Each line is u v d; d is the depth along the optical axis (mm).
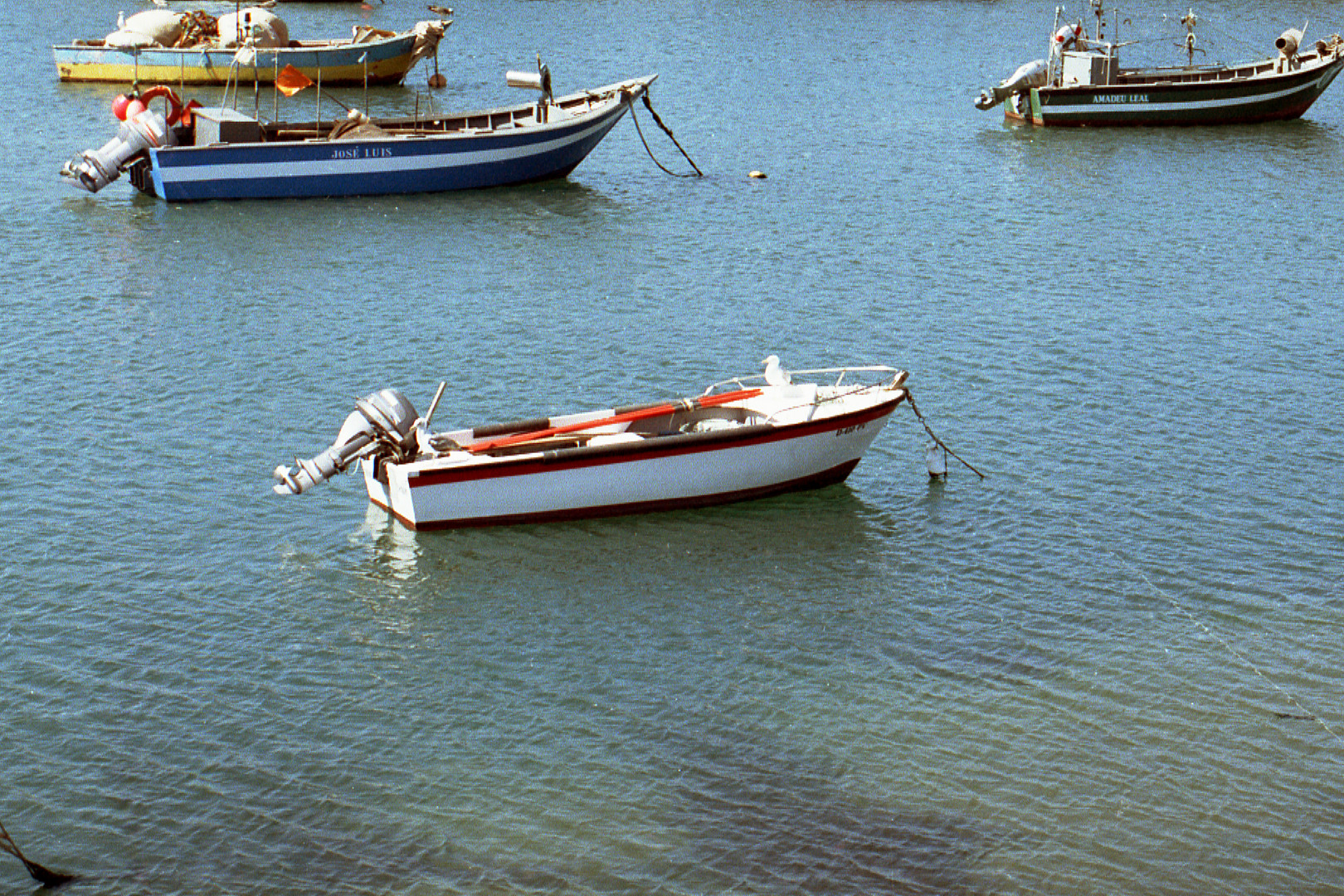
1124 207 47875
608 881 16672
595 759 18953
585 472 24969
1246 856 17219
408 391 31250
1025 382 32031
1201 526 25453
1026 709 20109
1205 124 61312
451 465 24328
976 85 68875
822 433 26078
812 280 39719
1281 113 61844
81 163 46812
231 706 19984
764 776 18641
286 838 17391
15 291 37906
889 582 23609
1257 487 26984
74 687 20281
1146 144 57656
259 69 64500
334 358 33219
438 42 67125
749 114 61938
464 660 21234
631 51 76312
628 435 25891
